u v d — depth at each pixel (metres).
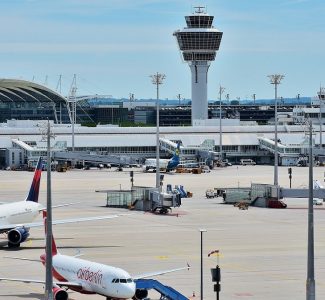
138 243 121.94
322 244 120.50
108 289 79.06
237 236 129.25
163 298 79.94
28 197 125.12
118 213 161.00
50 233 65.62
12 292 85.81
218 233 133.00
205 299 83.62
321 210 166.62
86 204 178.00
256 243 121.62
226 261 106.12
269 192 174.25
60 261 85.06
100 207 172.00
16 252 111.19
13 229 113.75
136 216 156.62
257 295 85.75
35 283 90.00
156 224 144.62
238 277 95.31
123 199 172.75
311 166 66.00
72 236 129.25
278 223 145.88
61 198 190.62
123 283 78.75
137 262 105.69
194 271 98.88
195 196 198.25
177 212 163.50
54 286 80.62
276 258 108.38
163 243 121.88
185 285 90.19
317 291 87.44
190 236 129.38
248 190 181.38
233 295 85.62
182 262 105.56
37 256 107.94
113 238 127.00
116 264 104.12
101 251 114.31
